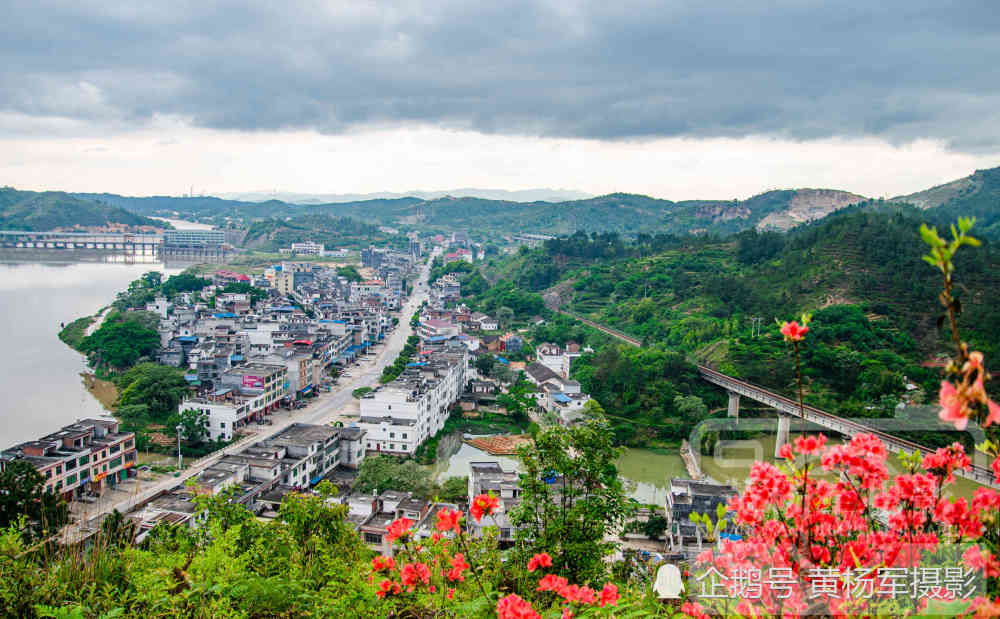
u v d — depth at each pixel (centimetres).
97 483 5259
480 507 992
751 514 716
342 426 7075
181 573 1229
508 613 818
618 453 1499
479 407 8512
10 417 7081
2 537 1394
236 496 4684
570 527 1418
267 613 1290
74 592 1325
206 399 7038
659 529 4134
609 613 924
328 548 1947
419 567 1020
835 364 7862
